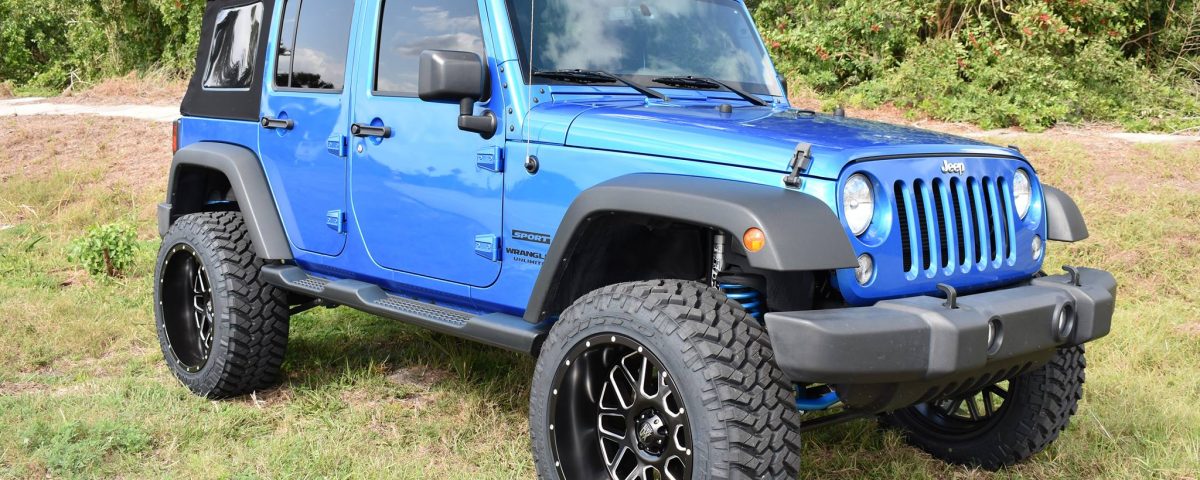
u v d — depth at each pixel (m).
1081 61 10.67
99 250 6.41
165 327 4.39
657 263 3.15
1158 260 6.05
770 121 3.04
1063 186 7.36
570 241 2.85
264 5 4.24
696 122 2.92
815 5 11.99
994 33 11.16
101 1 18.05
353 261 3.76
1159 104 10.62
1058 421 3.37
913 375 2.50
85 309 5.55
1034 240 3.10
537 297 2.97
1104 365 4.53
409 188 3.47
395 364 4.69
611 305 2.75
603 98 3.28
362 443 3.68
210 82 4.59
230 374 4.10
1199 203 6.82
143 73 17.28
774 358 2.57
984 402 3.58
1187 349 4.81
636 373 2.93
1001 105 9.88
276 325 4.14
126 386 4.29
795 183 2.56
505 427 3.87
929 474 3.53
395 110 3.50
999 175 3.00
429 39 3.43
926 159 2.78
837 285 2.62
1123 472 3.40
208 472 3.38
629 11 3.55
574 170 2.96
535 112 3.09
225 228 4.18
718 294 2.70
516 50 3.17
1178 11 12.34
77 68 19.17
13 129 11.95
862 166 2.60
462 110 3.16
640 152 2.84
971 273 2.85
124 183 9.54
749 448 2.49
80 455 3.48
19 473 3.37
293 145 3.97
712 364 2.53
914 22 11.47
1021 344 2.70
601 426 2.92
